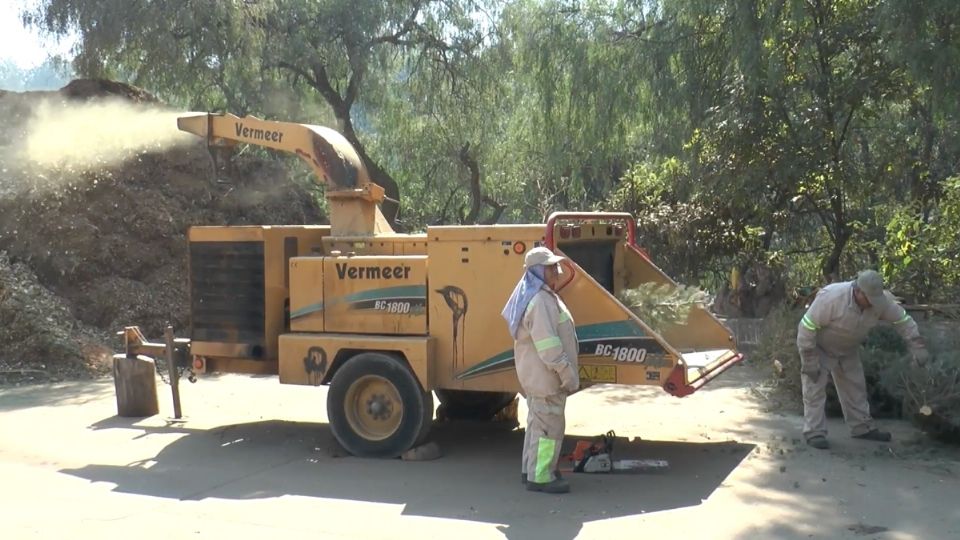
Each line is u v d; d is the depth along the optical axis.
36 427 9.29
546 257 6.75
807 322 8.09
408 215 29.92
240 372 8.99
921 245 12.66
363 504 6.67
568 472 7.46
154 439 8.78
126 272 14.95
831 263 17.25
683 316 8.31
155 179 16.28
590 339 7.46
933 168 17.33
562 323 6.76
